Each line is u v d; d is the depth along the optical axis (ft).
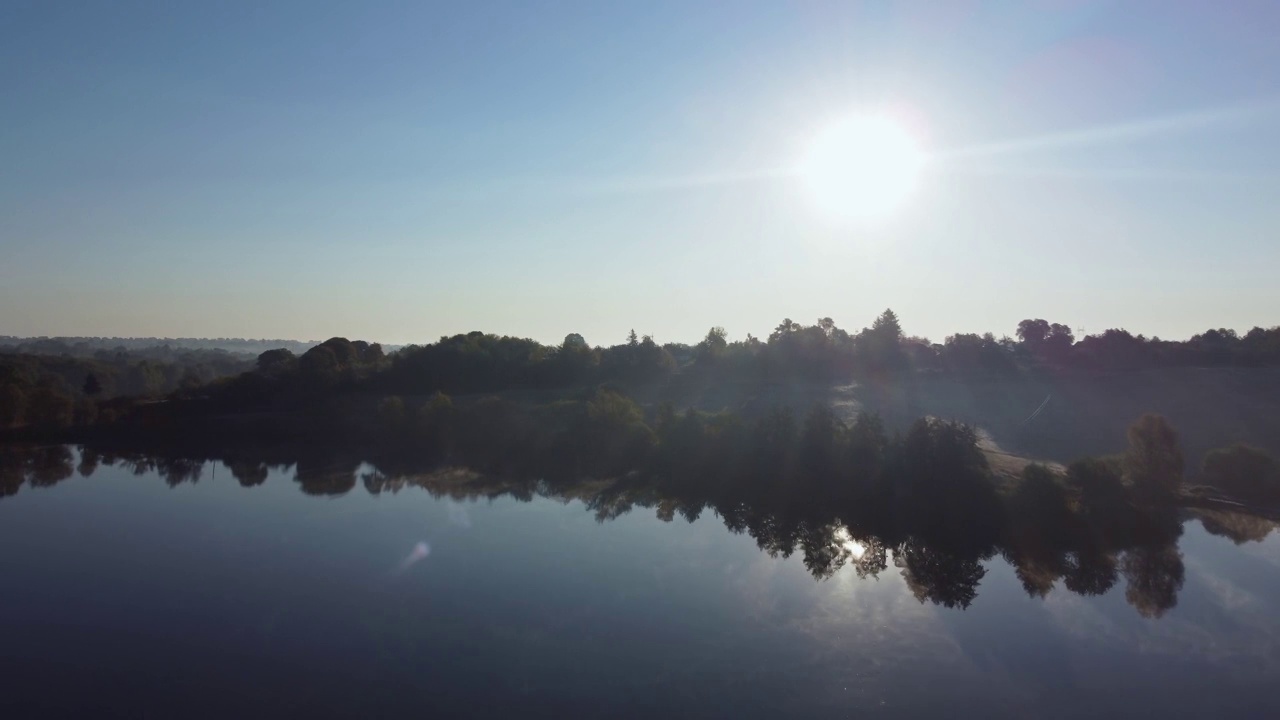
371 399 342.44
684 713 94.07
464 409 289.94
